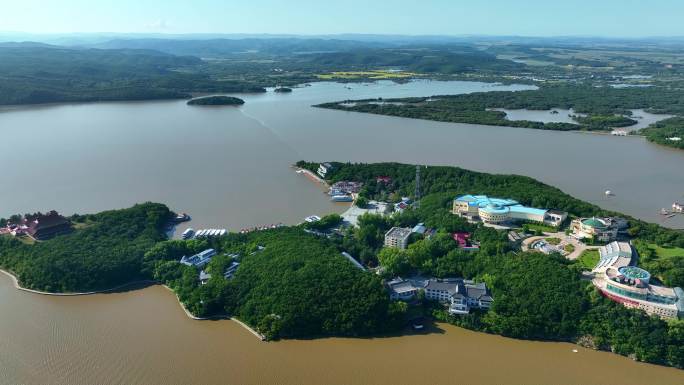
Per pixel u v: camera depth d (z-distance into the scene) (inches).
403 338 6555.1
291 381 5723.4
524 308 6683.1
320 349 6318.9
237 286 7288.4
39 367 5935.0
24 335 6555.1
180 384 5659.5
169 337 6525.6
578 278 7204.7
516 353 6250.0
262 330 6545.3
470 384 5693.9
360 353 6245.1
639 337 6092.5
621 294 6732.3
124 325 6796.3
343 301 6756.9
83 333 6604.3
